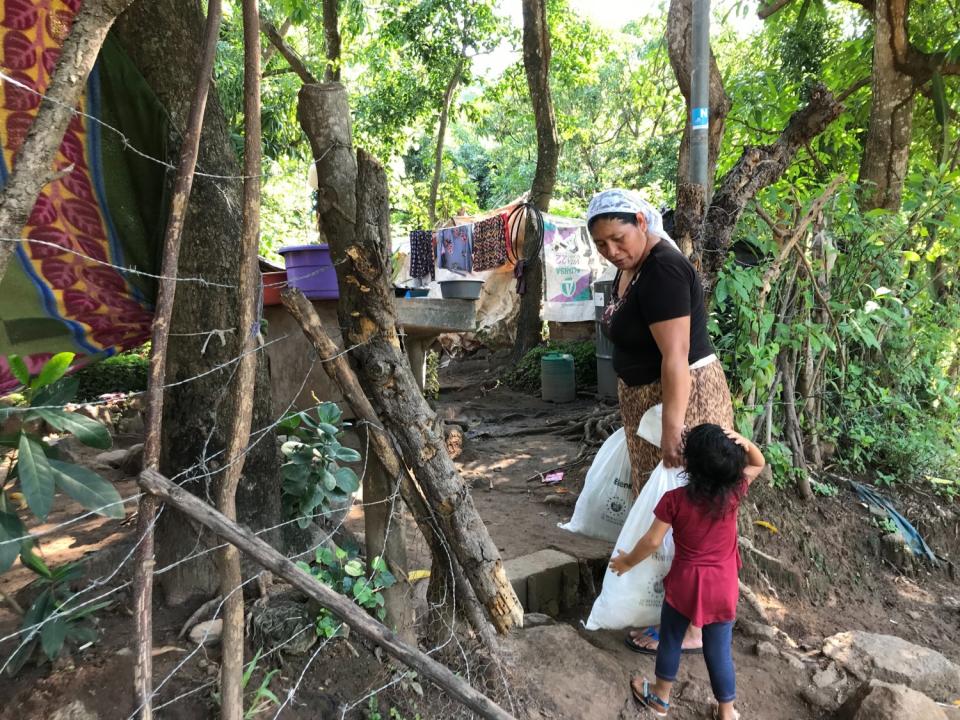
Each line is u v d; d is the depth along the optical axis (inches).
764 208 157.5
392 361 80.4
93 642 87.0
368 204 77.0
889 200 208.7
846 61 275.6
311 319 76.5
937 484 174.9
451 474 83.5
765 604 132.6
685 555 92.0
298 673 85.4
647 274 94.3
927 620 141.9
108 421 230.2
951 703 108.2
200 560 97.6
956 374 201.5
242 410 69.7
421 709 85.4
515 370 366.3
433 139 644.7
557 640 106.5
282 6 352.2
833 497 164.2
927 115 248.2
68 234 93.1
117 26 89.1
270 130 371.2
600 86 721.6
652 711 96.3
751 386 148.7
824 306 161.3
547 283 361.1
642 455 107.7
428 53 456.8
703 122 140.6
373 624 66.8
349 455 99.0
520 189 786.8
